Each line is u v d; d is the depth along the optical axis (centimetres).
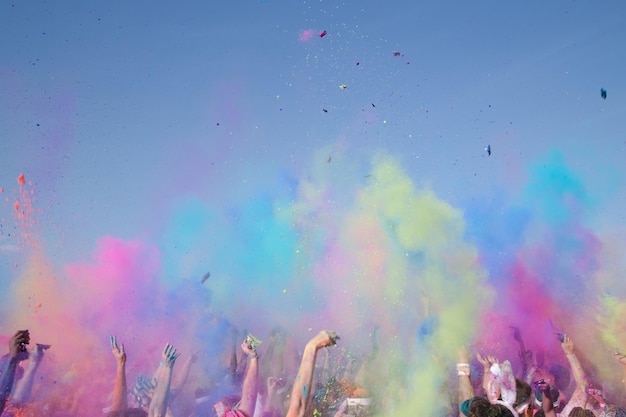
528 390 470
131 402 648
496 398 468
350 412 663
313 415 654
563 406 639
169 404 612
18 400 577
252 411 555
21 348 562
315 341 450
